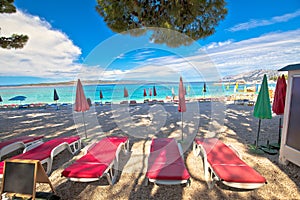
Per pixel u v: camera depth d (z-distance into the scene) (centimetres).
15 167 222
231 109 1101
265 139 516
